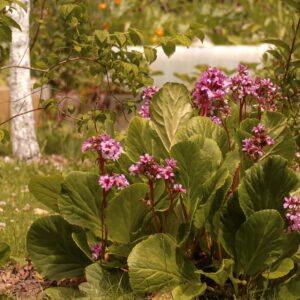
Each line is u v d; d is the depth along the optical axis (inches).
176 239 57.4
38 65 74.4
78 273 59.3
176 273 55.4
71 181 57.5
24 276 63.5
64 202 57.6
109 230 56.5
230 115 63.5
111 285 56.9
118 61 70.9
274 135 60.4
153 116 60.4
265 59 94.3
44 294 59.6
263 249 54.7
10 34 61.8
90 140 55.5
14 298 58.0
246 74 60.7
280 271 54.8
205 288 55.0
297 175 57.2
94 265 57.4
